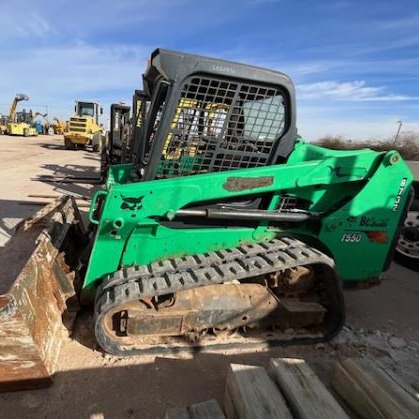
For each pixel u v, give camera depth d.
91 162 17.02
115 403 2.52
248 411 2.09
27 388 2.56
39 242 3.02
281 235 3.43
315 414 2.09
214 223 3.38
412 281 5.04
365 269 3.63
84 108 24.14
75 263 3.83
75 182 11.15
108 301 2.74
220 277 2.91
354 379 2.53
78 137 23.00
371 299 4.40
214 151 3.14
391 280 5.02
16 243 3.04
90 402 2.51
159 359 2.95
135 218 2.95
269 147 3.25
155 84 3.43
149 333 3.00
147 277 2.95
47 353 2.62
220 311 3.05
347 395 2.58
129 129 10.16
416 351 3.38
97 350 3.00
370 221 3.49
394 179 3.44
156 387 2.68
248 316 3.14
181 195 2.96
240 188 3.06
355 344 3.40
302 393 2.24
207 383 2.76
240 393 2.22
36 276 2.73
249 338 3.20
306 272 3.27
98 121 24.84
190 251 3.23
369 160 3.36
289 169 3.14
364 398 2.41
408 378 2.97
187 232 3.17
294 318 3.25
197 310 3.00
